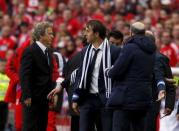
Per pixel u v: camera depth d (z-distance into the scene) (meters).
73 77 27.98
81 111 26.64
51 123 30.66
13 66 30.91
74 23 49.69
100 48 26.47
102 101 26.30
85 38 28.64
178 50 44.31
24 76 27.31
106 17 48.50
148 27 45.69
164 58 27.48
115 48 26.55
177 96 30.23
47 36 27.81
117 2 51.00
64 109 35.97
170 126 30.20
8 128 37.41
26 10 52.72
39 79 27.67
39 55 27.66
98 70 26.41
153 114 27.30
